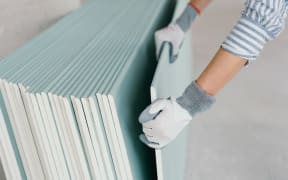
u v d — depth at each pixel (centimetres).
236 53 75
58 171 82
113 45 99
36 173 86
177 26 123
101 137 76
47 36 108
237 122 210
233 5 349
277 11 73
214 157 186
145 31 110
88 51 96
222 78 77
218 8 345
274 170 177
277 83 242
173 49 121
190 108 78
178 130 78
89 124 74
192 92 77
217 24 316
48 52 96
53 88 76
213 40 293
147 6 136
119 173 81
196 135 201
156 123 74
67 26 116
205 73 77
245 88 238
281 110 218
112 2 142
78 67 86
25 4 131
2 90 79
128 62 88
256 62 264
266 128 204
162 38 115
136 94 93
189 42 221
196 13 129
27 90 75
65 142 78
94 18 123
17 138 83
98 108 73
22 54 94
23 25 131
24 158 85
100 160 78
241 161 183
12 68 86
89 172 82
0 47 121
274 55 271
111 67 85
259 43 75
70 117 74
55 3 150
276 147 191
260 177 174
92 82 78
